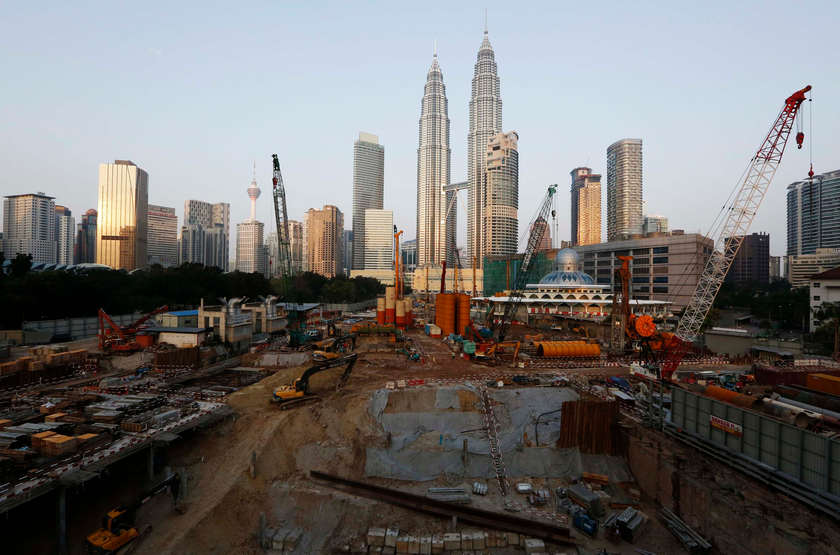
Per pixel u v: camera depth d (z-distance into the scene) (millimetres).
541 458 56281
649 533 44656
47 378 68812
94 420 50594
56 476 37906
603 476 53375
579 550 42094
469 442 58250
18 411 52562
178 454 51219
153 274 167375
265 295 195875
